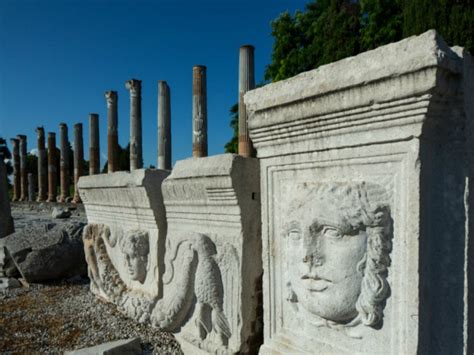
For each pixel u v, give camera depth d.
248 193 2.50
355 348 1.85
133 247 3.46
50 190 22.81
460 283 1.56
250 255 2.52
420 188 1.57
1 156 7.57
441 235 1.62
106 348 2.76
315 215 1.86
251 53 9.66
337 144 1.88
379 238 1.70
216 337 2.69
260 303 2.59
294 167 2.14
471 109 1.58
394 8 9.40
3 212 7.46
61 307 4.23
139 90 15.13
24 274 5.06
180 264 2.97
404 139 1.61
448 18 7.02
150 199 3.28
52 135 22.80
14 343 3.27
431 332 1.65
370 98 1.67
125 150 32.09
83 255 5.45
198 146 11.57
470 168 1.57
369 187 1.75
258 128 2.27
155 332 3.46
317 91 1.85
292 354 2.15
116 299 3.90
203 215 2.80
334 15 10.70
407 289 1.62
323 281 1.86
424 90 1.49
